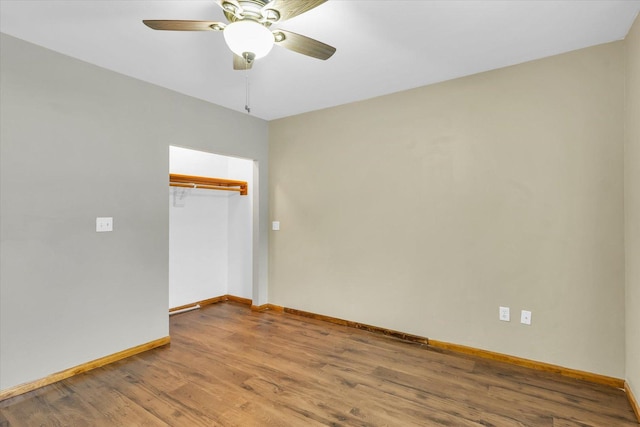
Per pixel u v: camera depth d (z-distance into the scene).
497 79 2.78
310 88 3.20
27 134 2.33
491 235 2.81
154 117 3.08
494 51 2.49
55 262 2.46
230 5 1.58
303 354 2.89
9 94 2.26
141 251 2.97
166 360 2.77
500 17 2.05
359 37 2.28
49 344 2.41
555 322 2.55
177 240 4.17
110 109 2.78
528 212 2.66
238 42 1.68
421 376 2.50
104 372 2.56
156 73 2.86
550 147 2.57
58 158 2.48
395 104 3.31
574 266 2.48
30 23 2.12
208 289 4.54
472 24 2.13
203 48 2.44
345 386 2.35
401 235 3.27
